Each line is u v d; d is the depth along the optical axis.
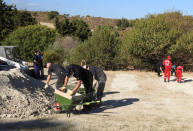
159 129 6.65
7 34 37.72
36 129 6.23
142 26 24.95
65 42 29.52
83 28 44.62
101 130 6.38
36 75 16.12
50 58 24.39
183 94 12.65
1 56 16.80
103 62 25.31
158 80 18.12
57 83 8.52
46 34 30.25
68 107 7.78
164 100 11.04
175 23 25.61
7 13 40.19
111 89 13.95
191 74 22.73
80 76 7.85
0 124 6.75
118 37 27.33
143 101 10.75
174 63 24.94
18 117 7.52
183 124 7.24
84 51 25.67
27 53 28.94
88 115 8.09
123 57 25.28
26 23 41.78
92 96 8.60
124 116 8.05
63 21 44.41
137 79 18.50
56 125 6.71
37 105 8.23
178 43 23.42
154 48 23.33
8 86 8.42
